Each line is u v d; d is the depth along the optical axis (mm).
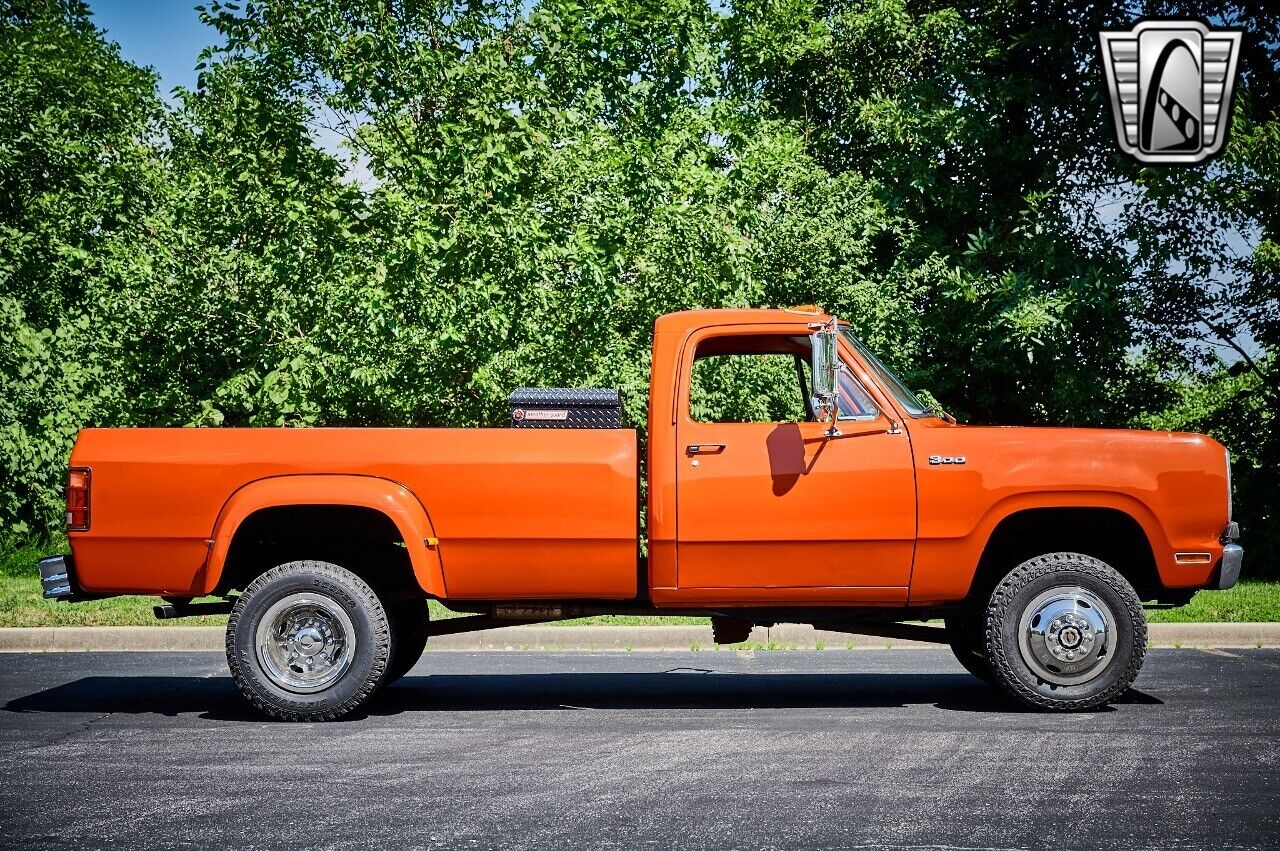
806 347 7641
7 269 19000
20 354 17422
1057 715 7121
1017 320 17172
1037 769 5734
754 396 8719
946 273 17891
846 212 17438
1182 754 6047
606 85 15312
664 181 13633
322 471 7113
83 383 17547
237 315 13883
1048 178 18984
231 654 7137
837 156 20203
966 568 7164
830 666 9398
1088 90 18328
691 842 4602
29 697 8148
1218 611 11156
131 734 6797
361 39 14242
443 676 9000
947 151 19406
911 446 7164
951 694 7996
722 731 6730
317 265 13109
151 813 5074
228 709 7641
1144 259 18594
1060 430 7254
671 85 15586
